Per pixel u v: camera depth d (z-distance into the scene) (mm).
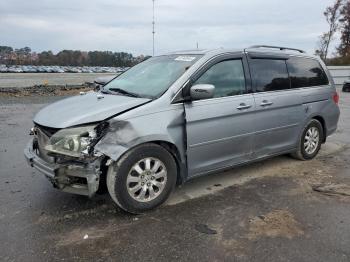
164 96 4234
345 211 4258
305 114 5949
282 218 4055
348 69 37062
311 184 5164
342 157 6582
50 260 3248
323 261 3223
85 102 4438
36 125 4312
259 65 5285
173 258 3277
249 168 5852
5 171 5676
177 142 4289
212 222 3971
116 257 3295
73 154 3775
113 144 3820
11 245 3486
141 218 4070
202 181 5250
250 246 3469
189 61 4730
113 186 3930
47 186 5016
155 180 4207
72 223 3939
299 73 5945
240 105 4848
